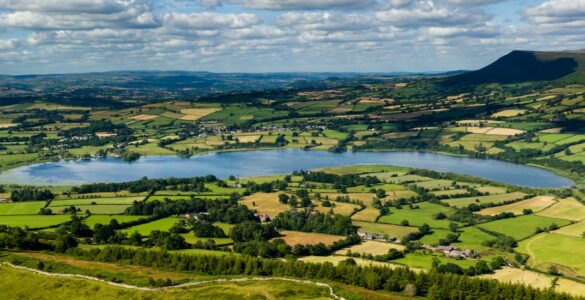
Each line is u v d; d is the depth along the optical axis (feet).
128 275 536.01
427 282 536.01
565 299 502.38
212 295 469.16
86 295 482.28
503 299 515.09
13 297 489.67
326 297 472.03
